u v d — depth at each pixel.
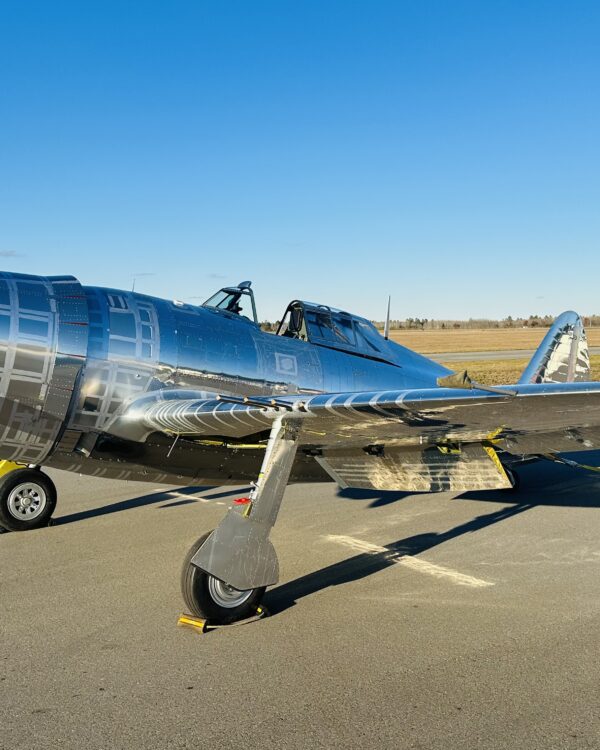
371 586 5.01
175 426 5.49
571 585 4.97
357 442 5.74
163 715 3.07
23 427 5.63
